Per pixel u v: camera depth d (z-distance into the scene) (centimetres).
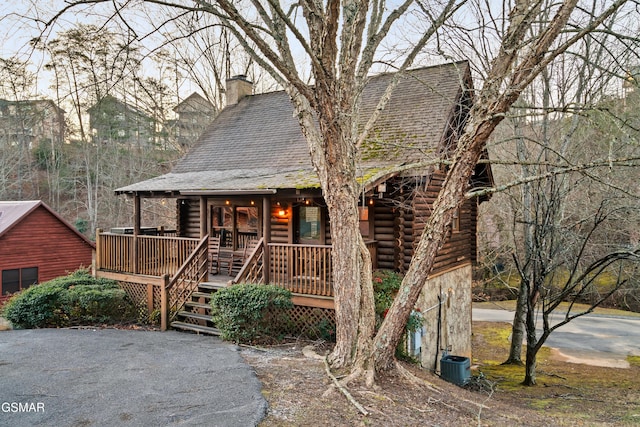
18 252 1884
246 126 1588
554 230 1098
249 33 540
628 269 1451
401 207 1059
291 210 1249
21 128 2883
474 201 1547
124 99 2455
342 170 659
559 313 2186
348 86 673
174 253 1148
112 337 938
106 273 1291
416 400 618
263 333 887
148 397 573
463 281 1430
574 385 1123
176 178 1351
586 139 1242
